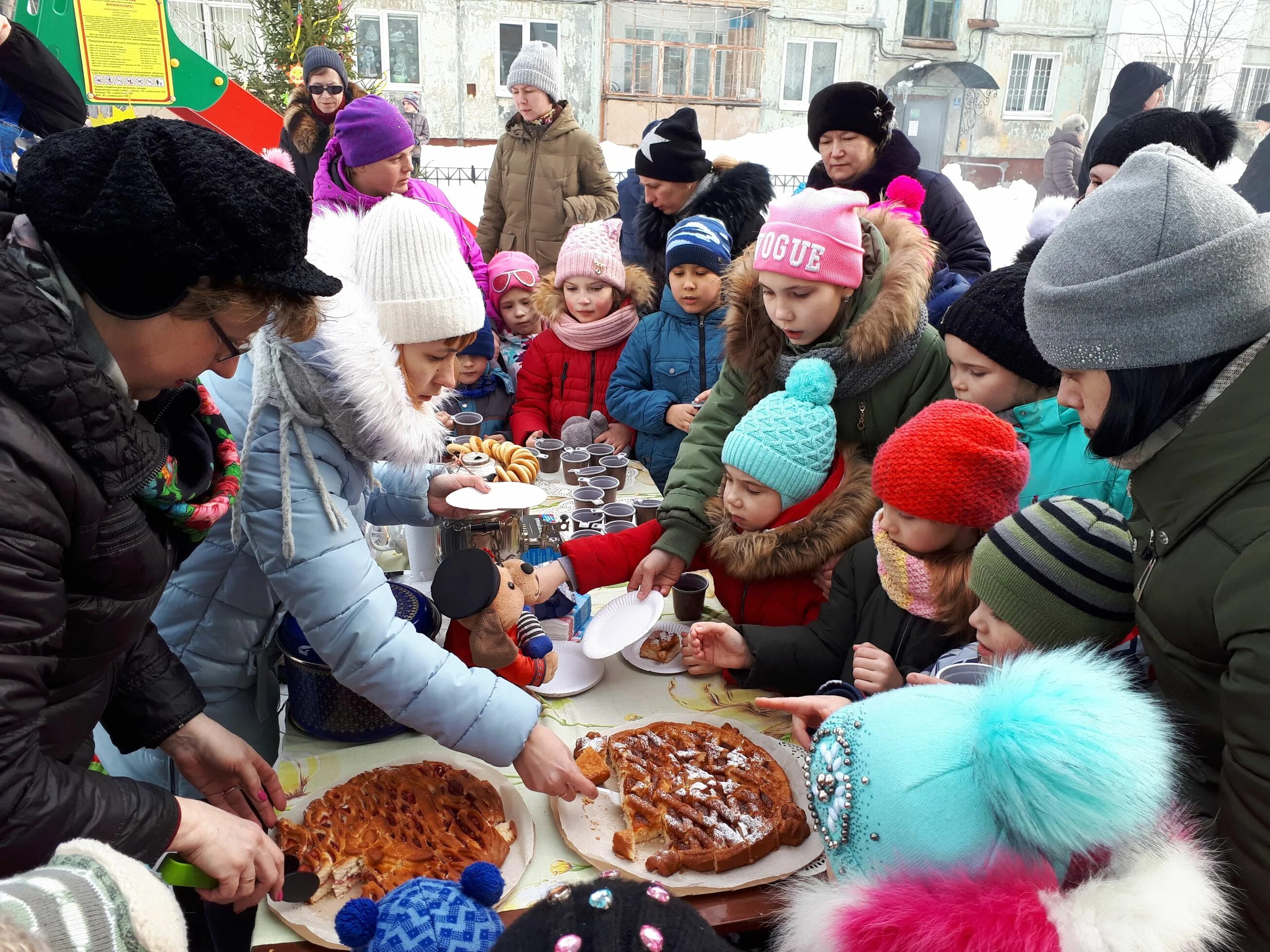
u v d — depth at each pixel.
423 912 0.82
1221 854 0.79
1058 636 1.13
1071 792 0.66
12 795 0.77
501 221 4.62
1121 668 0.80
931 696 0.84
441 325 1.38
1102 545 1.11
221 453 1.08
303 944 1.00
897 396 1.83
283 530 1.15
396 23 13.82
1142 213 0.87
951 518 1.32
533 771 1.16
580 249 2.84
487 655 1.38
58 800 0.80
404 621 1.21
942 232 3.19
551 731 1.24
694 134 3.30
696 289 2.69
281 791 1.22
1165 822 0.74
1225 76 12.24
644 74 15.27
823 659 1.52
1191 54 12.30
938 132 15.16
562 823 1.18
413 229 1.35
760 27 15.28
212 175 0.80
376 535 2.15
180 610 1.36
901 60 15.84
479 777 1.26
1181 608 0.87
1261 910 0.76
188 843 0.92
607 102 15.22
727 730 1.37
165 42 4.58
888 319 1.74
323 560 1.16
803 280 1.74
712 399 2.01
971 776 0.74
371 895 1.04
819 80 15.98
